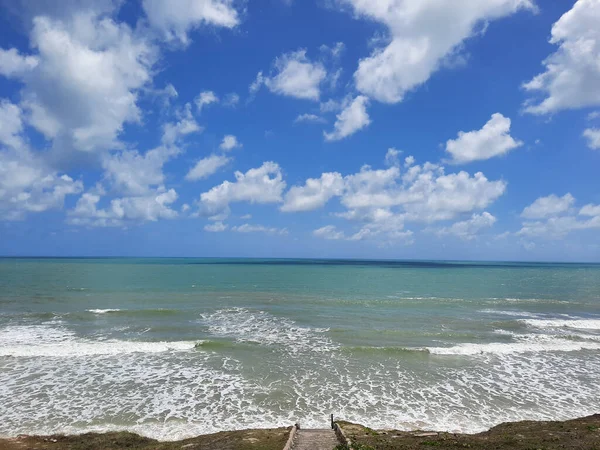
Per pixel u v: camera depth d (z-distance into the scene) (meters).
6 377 16.58
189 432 12.27
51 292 43.62
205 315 30.64
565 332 26.50
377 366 18.69
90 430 12.27
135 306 34.69
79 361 18.70
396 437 10.88
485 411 14.09
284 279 68.69
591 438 10.47
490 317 31.89
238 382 16.39
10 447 10.71
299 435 11.07
